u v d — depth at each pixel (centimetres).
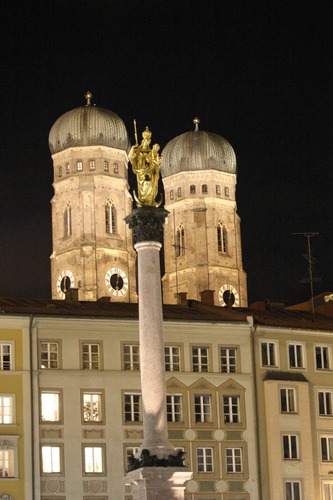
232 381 12362
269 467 12244
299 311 13975
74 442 11644
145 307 7856
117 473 11694
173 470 7494
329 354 12938
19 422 11531
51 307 12181
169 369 12194
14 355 11669
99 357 11912
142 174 8106
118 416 11825
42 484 11456
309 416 12588
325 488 12494
